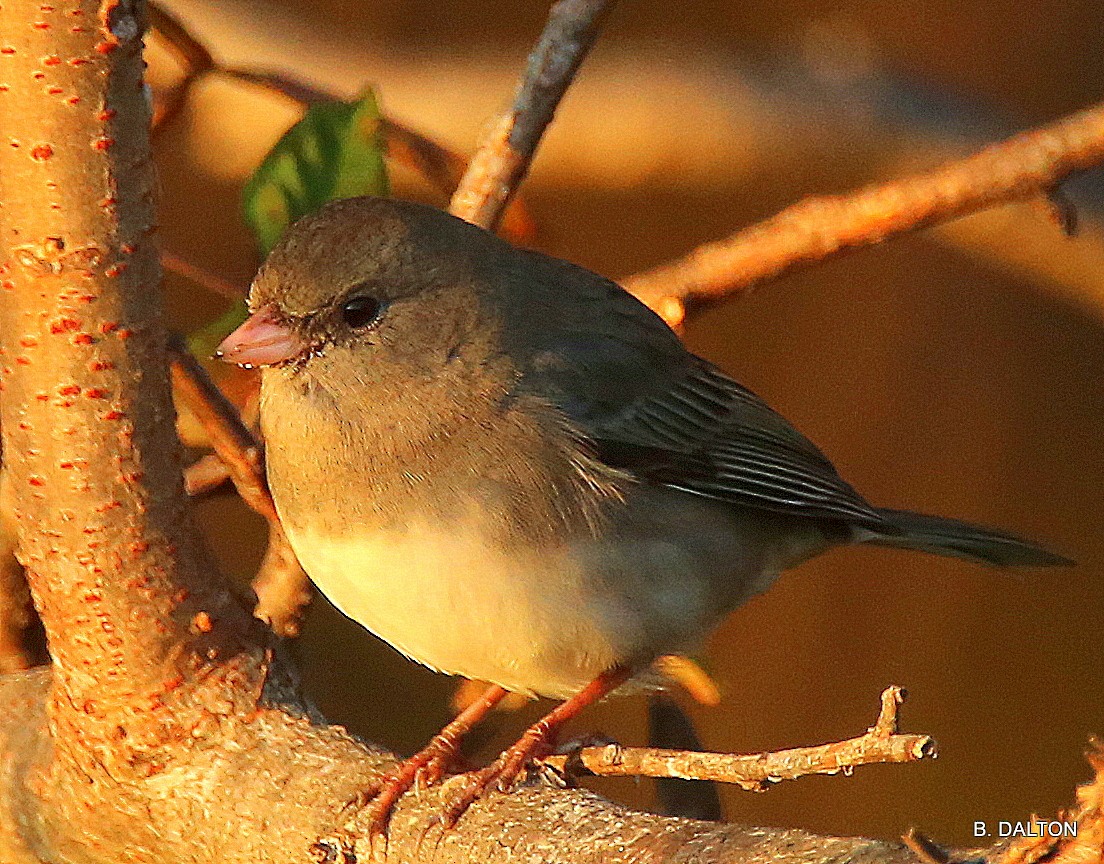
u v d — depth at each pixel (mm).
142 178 7004
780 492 9352
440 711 12508
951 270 14500
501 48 13625
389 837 7137
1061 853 5172
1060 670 14008
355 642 12609
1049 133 9039
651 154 13438
